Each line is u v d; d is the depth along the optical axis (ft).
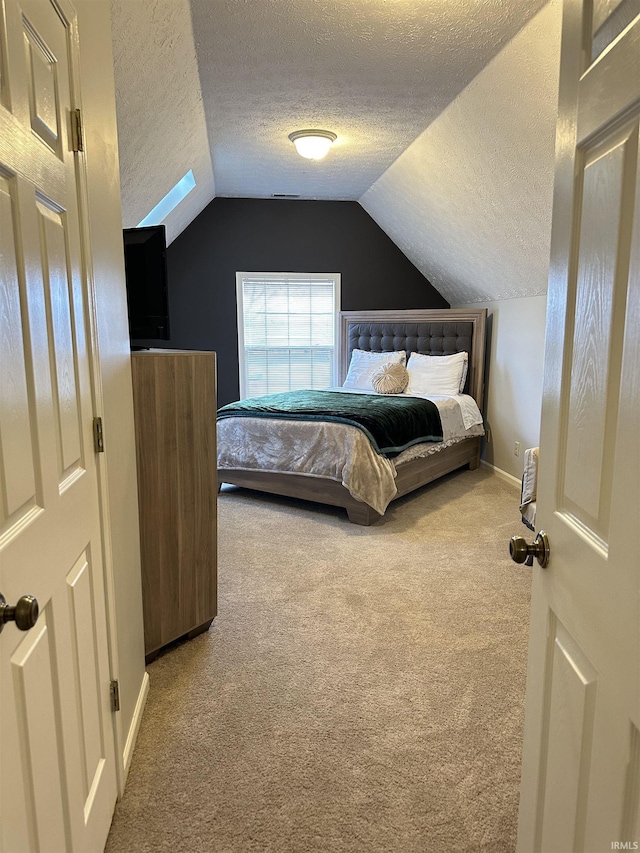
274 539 11.37
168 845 4.58
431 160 13.17
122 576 5.38
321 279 19.39
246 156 14.26
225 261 18.89
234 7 7.53
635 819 2.24
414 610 8.46
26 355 3.01
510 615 8.30
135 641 5.99
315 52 8.80
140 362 6.66
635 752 2.25
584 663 2.79
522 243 13.00
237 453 13.89
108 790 4.64
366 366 18.20
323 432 12.51
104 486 4.65
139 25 6.64
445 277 18.24
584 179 2.82
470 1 7.42
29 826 2.91
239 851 4.54
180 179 13.17
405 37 8.31
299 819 4.83
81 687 3.94
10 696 2.69
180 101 9.59
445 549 10.83
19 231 2.94
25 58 3.10
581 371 2.86
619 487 2.40
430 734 5.87
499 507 13.37
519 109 9.44
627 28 2.35
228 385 19.44
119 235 5.58
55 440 3.47
